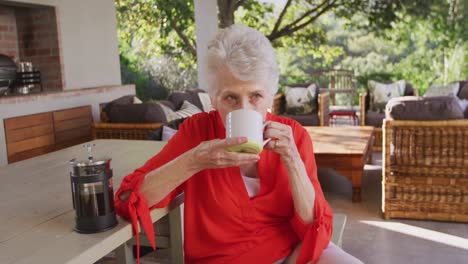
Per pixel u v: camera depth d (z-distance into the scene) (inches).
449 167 108.9
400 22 284.4
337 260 41.9
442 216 112.2
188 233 44.6
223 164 36.1
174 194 44.6
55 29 175.2
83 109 175.3
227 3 300.2
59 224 37.9
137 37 320.2
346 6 292.5
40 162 64.2
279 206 44.9
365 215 120.3
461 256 94.0
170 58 322.7
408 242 101.9
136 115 142.3
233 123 34.6
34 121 151.6
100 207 35.7
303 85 227.9
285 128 38.9
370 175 159.3
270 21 314.2
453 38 268.7
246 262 43.9
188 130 45.8
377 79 296.2
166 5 315.0
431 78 282.5
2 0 154.5
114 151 69.3
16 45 181.9
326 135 157.9
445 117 105.7
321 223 42.2
